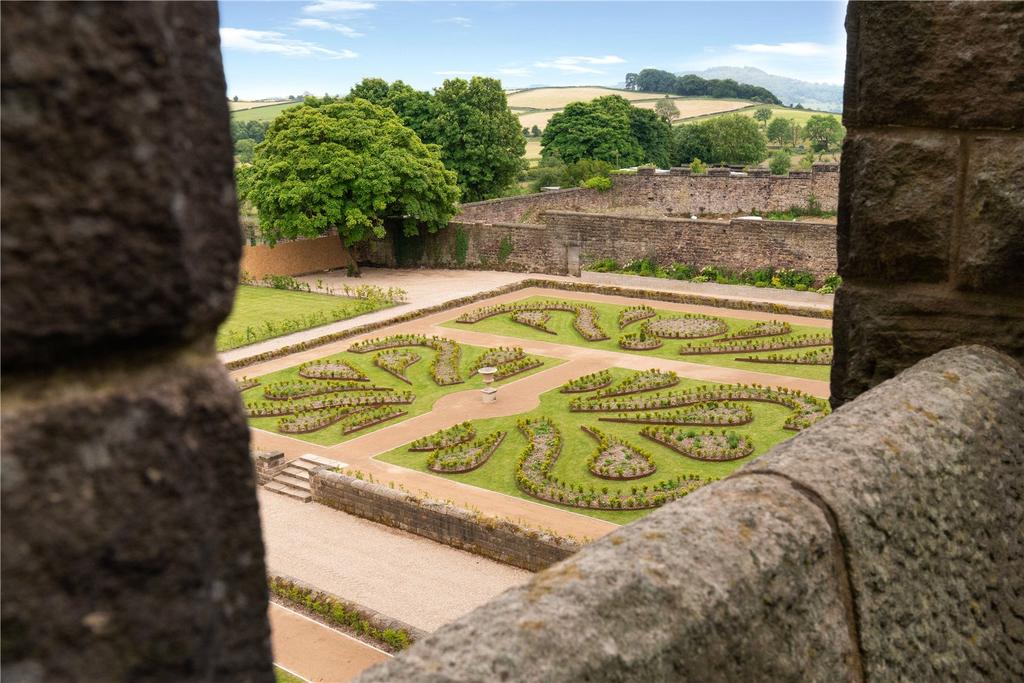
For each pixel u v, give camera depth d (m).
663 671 1.54
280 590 15.65
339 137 43.03
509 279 43.94
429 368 29.59
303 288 43.41
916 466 2.32
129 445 1.03
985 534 2.45
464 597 15.96
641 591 1.61
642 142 84.31
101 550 1.00
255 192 42.75
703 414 24.11
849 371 3.49
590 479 20.47
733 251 40.34
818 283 38.53
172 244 1.03
